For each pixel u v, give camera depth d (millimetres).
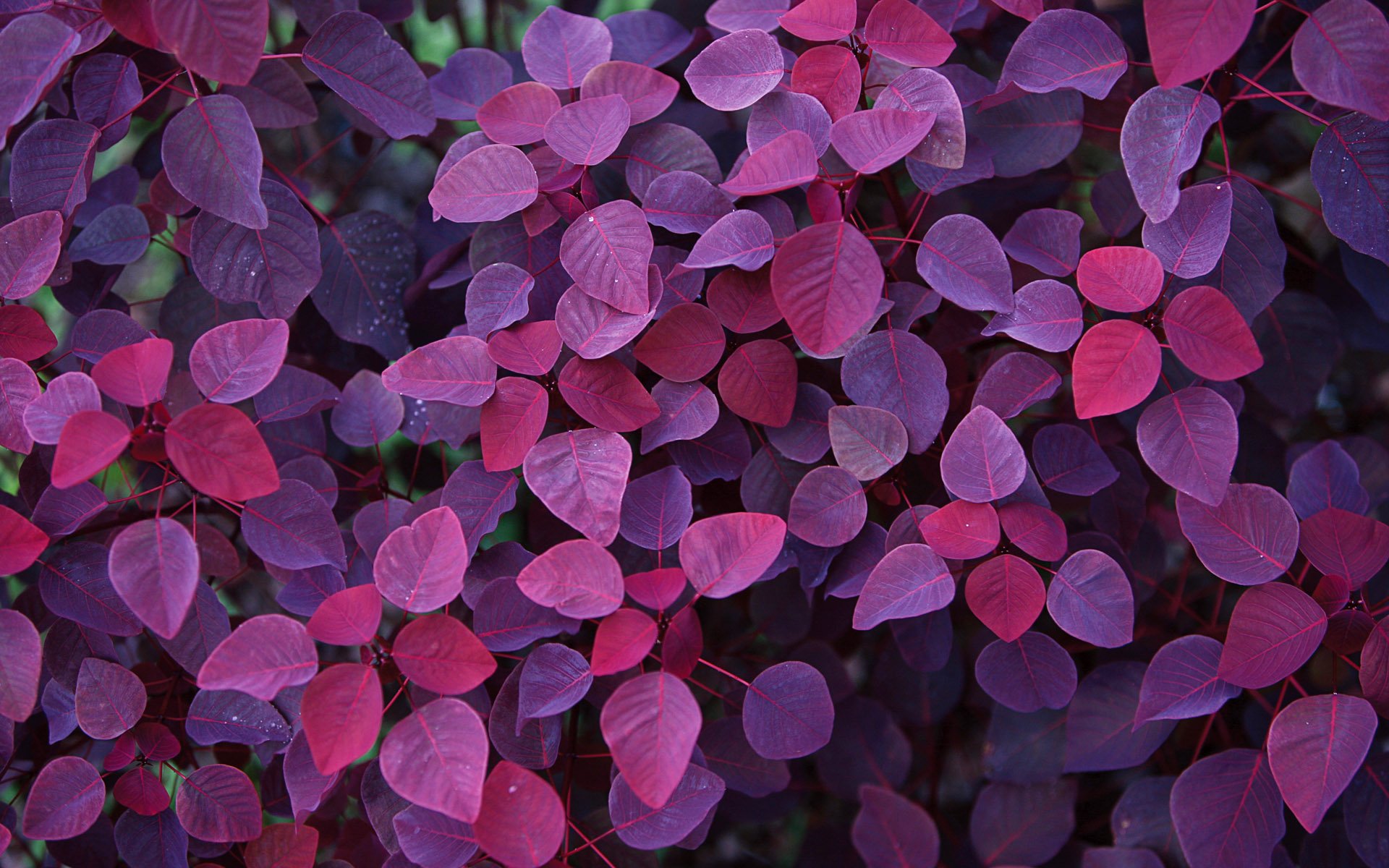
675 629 1238
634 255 1255
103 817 1353
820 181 1262
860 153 1249
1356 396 1523
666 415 1277
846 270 1229
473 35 1604
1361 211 1271
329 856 1410
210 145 1269
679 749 1211
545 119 1291
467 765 1209
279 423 1374
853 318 1229
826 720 1266
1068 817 1336
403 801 1274
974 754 1467
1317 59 1232
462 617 1366
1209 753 1395
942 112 1257
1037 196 1402
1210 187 1256
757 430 1326
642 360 1269
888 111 1249
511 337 1272
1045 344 1253
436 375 1263
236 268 1310
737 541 1246
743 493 1310
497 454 1261
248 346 1243
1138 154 1245
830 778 1387
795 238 1228
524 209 1285
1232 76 1299
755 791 1329
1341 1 1228
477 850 1245
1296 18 1390
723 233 1256
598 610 1234
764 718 1265
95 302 1372
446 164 1303
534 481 1252
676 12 1424
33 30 1250
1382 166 1270
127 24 1253
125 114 1294
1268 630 1248
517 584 1266
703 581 1244
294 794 1261
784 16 1278
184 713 1376
